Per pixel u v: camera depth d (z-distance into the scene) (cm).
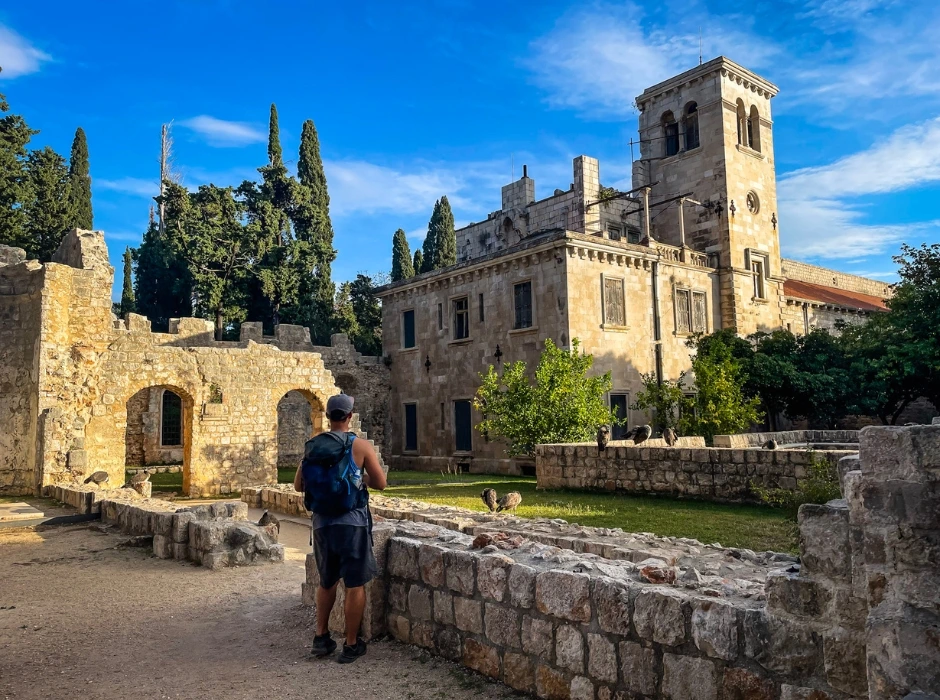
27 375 2156
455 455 3434
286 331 3634
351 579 591
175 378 2419
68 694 532
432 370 3638
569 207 3934
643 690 447
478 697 514
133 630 701
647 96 4269
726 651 414
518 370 2616
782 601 404
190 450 2450
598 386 2630
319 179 5378
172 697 524
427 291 3703
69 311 2192
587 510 1619
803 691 388
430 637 602
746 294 3859
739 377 3084
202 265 4403
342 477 590
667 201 3750
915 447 350
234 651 629
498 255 3247
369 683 544
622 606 463
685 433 2836
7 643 662
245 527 1077
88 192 5412
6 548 1198
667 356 3381
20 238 3847
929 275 3198
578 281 3034
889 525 355
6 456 2122
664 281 3441
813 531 399
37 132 4006
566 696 488
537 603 514
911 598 343
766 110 4241
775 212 4172
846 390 3172
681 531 1309
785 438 2420
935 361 2897
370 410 3838
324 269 5003
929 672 331
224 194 4597
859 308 4725
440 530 700
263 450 2595
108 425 2253
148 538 1187
